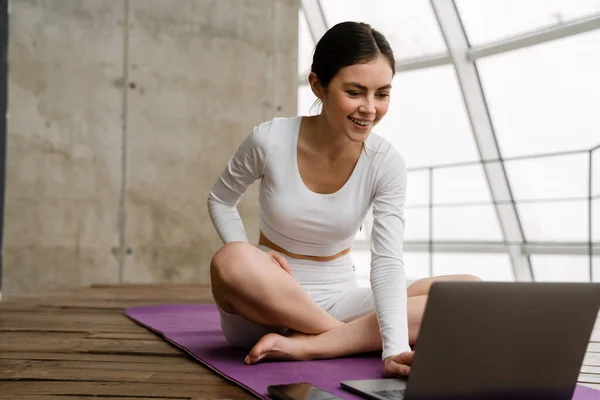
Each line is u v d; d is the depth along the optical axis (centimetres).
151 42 553
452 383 108
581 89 674
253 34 597
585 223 695
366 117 152
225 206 194
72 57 518
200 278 563
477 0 678
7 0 398
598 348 221
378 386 134
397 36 766
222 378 155
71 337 228
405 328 151
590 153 609
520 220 739
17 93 494
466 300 104
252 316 171
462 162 783
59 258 505
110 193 530
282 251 187
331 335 173
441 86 764
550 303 111
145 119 548
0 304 354
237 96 588
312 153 175
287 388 131
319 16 822
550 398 116
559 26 609
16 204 489
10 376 155
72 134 515
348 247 193
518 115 709
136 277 538
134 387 145
